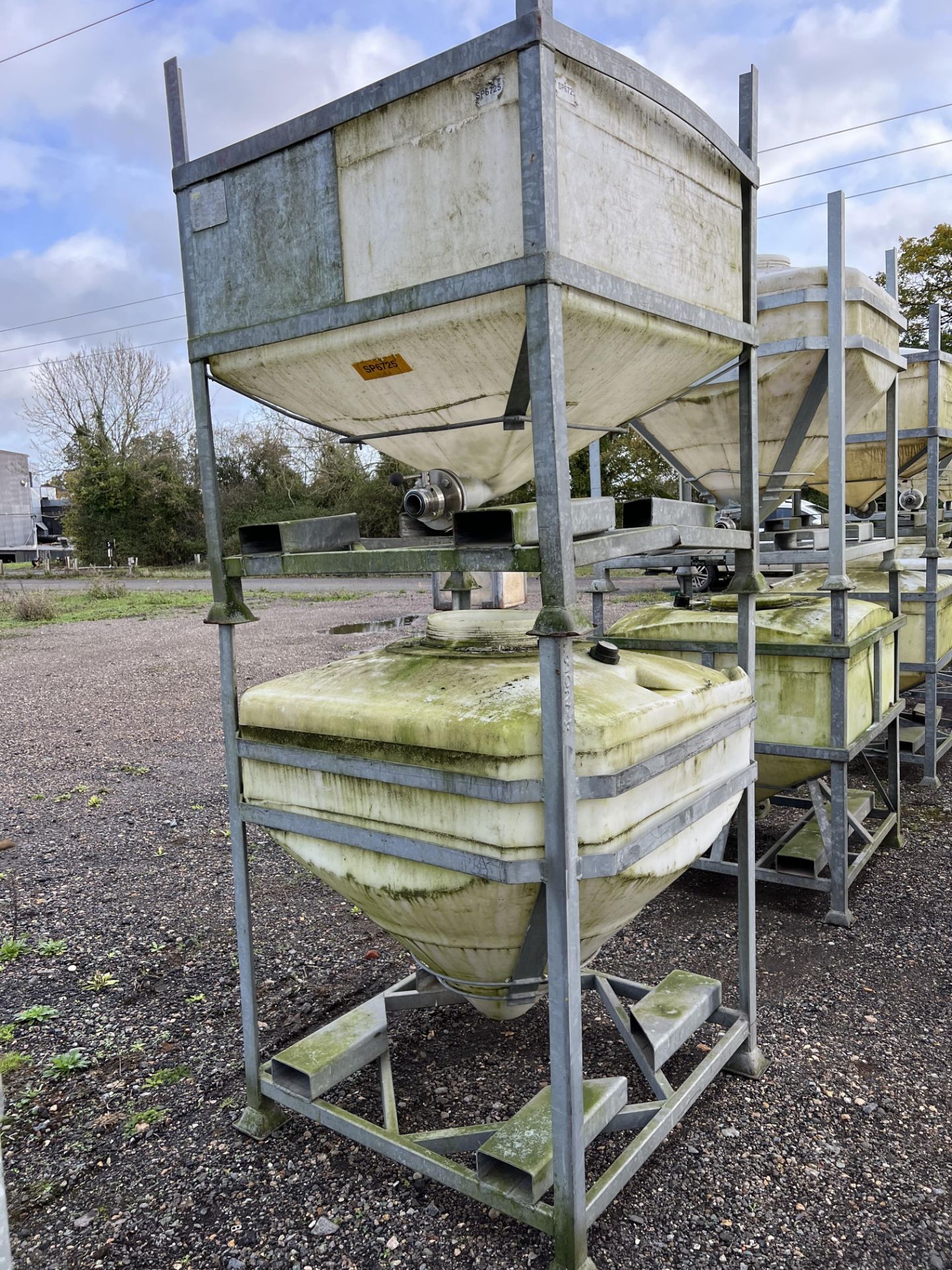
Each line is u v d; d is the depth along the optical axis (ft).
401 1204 6.43
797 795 14.75
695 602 15.05
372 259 5.48
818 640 10.89
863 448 17.44
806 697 11.12
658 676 6.81
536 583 55.11
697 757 6.59
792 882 11.51
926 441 18.69
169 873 13.56
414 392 6.04
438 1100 7.66
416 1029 8.95
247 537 6.70
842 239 10.66
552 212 4.69
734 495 14.17
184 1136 7.34
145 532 128.77
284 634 41.42
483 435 6.30
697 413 12.64
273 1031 8.99
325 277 5.74
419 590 69.46
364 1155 7.00
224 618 6.79
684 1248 5.92
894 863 13.14
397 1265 5.87
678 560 12.91
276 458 125.29
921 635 17.44
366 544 7.04
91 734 23.52
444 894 5.90
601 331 5.48
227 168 6.09
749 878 7.77
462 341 5.42
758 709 11.45
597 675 6.36
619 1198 6.40
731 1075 7.98
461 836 5.56
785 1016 8.96
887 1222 6.11
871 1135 7.06
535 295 4.72
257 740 6.77
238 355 6.46
